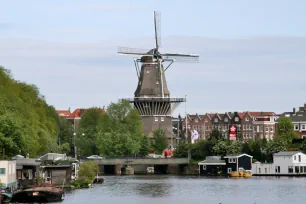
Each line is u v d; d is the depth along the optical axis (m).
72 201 179.25
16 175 193.50
